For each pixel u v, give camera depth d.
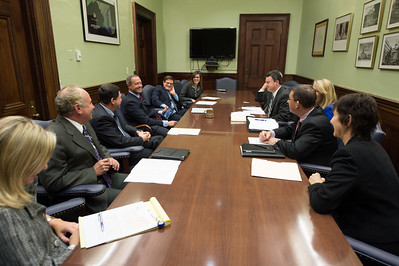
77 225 1.10
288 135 2.12
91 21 3.17
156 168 1.40
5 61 2.12
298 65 5.91
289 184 1.25
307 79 5.19
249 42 6.01
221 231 0.90
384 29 2.73
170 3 5.98
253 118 2.53
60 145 1.41
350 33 3.50
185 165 1.46
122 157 1.90
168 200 1.09
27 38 2.31
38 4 2.31
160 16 5.87
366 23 3.08
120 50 4.05
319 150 1.72
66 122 1.53
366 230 1.02
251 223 0.94
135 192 1.16
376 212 1.01
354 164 1.00
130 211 1.00
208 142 1.88
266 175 1.33
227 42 5.90
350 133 1.11
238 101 3.80
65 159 1.44
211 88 6.35
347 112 1.08
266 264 0.75
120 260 0.77
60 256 0.88
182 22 6.05
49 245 0.90
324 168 1.61
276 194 1.15
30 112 2.40
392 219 0.99
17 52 2.23
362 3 3.19
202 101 3.78
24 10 2.25
